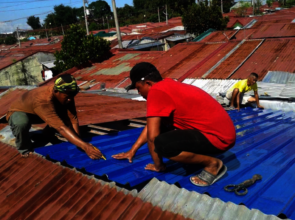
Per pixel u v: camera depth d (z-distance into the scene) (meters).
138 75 2.62
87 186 2.83
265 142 3.89
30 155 3.84
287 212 2.12
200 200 2.18
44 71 28.88
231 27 34.31
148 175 2.85
